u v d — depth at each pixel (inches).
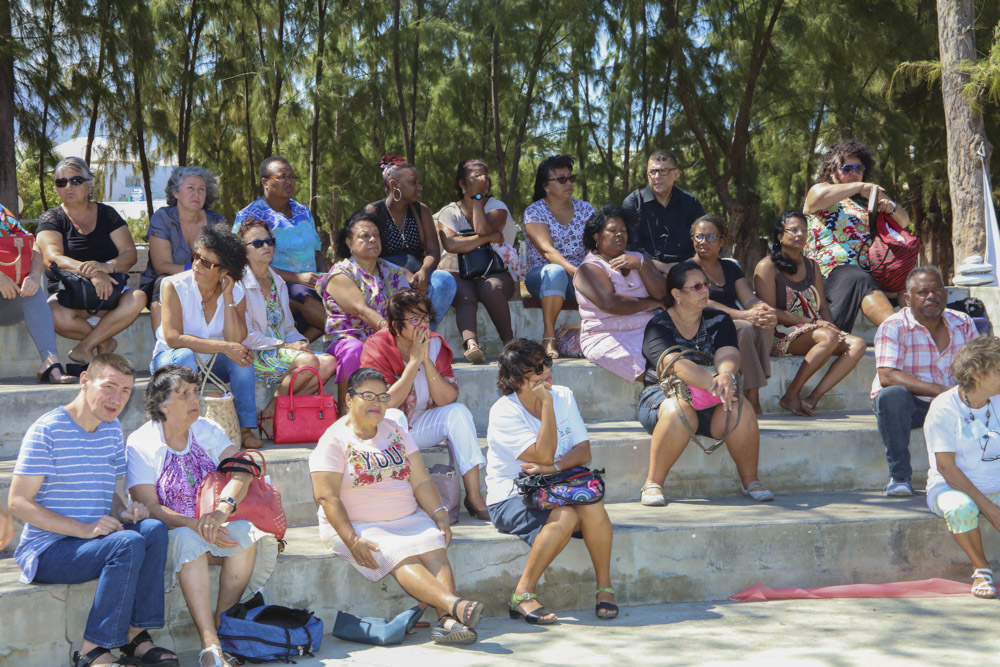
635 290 236.5
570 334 256.4
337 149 500.1
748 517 189.9
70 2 396.2
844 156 268.4
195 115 507.2
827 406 249.9
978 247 311.1
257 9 463.8
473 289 250.4
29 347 232.2
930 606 173.0
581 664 143.9
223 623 150.8
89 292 221.6
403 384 188.2
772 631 159.5
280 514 159.9
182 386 157.1
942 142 541.0
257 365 209.8
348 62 492.7
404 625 158.1
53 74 397.7
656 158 260.8
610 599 172.9
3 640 143.2
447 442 194.2
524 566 177.0
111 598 143.2
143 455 157.6
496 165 554.3
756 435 205.2
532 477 175.2
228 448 165.8
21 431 198.8
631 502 207.3
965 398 185.0
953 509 180.5
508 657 148.4
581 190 631.8
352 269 222.4
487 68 510.6
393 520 168.6
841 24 458.3
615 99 524.4
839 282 255.3
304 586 164.9
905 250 260.1
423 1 477.1
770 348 233.0
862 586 183.2
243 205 546.3
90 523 148.6
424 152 551.8
